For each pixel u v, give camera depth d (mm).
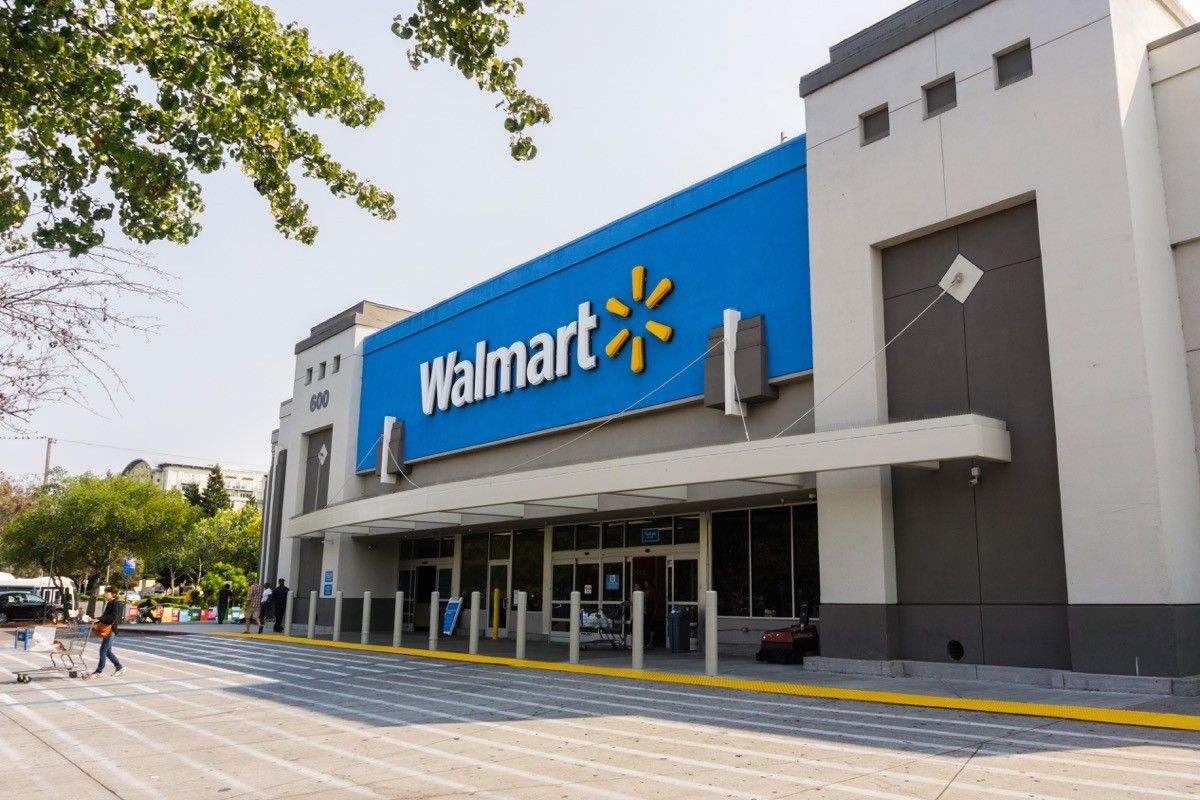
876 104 16359
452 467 27188
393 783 7359
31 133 6141
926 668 14328
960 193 14828
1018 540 13695
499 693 13438
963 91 15031
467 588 29344
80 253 5887
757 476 15227
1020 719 10227
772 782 7145
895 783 7027
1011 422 13992
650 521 22812
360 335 32906
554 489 18781
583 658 19141
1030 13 14297
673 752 8547
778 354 17750
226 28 6371
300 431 35531
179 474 110250
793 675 15016
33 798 7004
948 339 15008
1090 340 12914
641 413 20656
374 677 15953
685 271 20031
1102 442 12594
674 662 17812
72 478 46844
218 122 6371
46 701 12969
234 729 10297
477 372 26031
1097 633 12312
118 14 6082
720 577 20516
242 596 54875
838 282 16484
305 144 7262
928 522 14805
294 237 7445
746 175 19016
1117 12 13461
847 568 15484
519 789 7062
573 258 23250
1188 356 13234
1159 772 7309
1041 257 13844
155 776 7781
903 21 16172
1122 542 12227
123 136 5996
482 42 6590
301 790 7164
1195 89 13523
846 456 14172
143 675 16547
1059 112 13711
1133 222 12719
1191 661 11836
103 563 47781
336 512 26484
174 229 6426
